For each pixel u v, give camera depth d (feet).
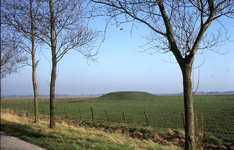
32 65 53.31
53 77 40.40
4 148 25.05
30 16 37.63
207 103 141.79
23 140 30.17
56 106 155.12
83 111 108.27
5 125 43.34
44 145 26.21
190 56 17.74
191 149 16.99
